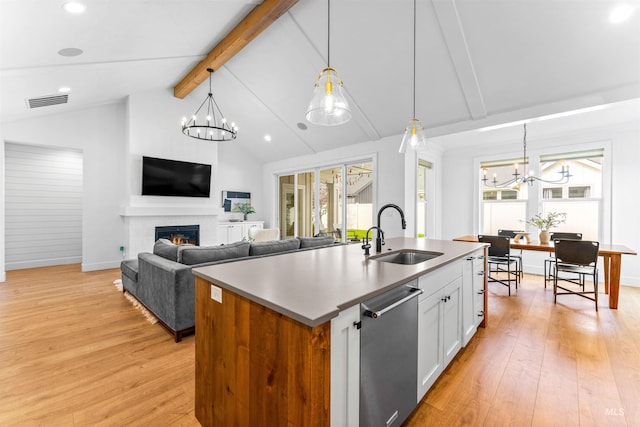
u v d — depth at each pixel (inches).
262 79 190.9
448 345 79.7
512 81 132.4
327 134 223.0
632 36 101.7
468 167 232.7
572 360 87.6
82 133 206.7
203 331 60.2
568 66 118.5
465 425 61.4
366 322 47.6
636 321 118.3
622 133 174.4
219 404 55.2
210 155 253.6
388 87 159.0
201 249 112.0
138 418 63.7
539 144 202.7
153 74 186.7
